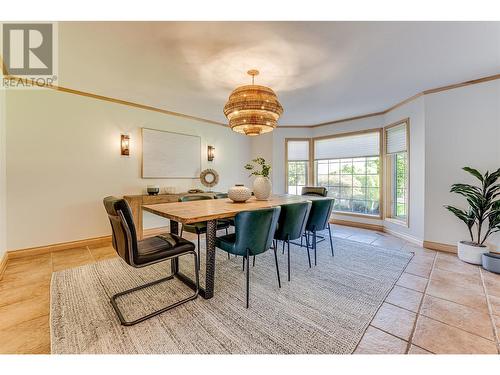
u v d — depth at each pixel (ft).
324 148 17.51
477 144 9.62
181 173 14.94
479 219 9.04
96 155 11.50
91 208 11.35
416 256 9.91
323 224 9.44
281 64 8.14
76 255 9.87
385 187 14.30
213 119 16.21
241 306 6.07
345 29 6.25
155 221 13.93
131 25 6.10
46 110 10.07
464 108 9.87
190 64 8.16
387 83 9.93
